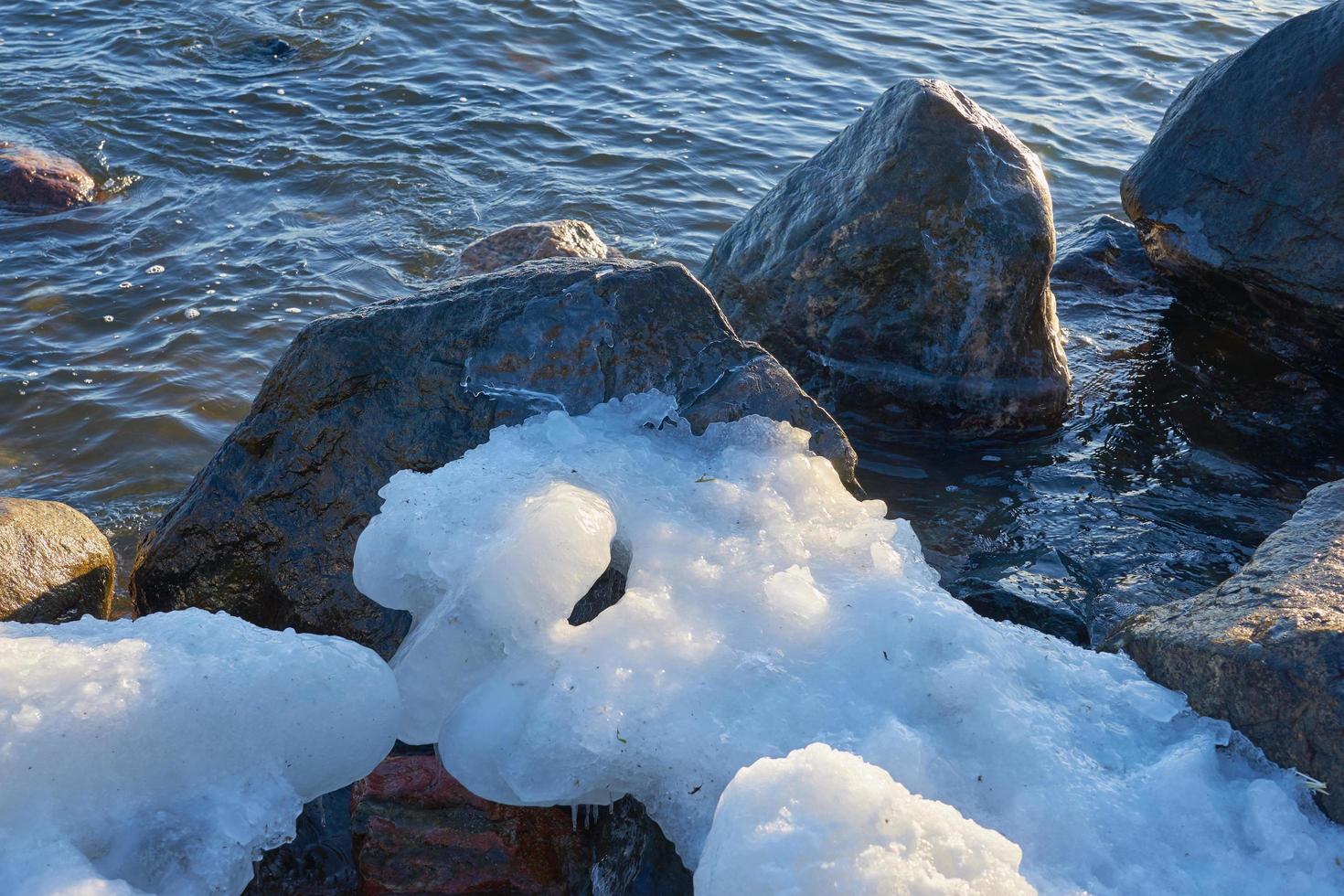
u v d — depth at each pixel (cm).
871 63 1037
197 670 261
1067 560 427
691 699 272
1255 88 557
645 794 267
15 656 254
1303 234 536
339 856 298
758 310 556
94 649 262
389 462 362
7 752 237
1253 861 244
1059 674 290
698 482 334
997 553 436
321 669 271
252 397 588
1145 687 287
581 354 367
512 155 845
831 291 531
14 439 545
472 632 287
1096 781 258
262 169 816
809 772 228
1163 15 1170
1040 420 530
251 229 747
